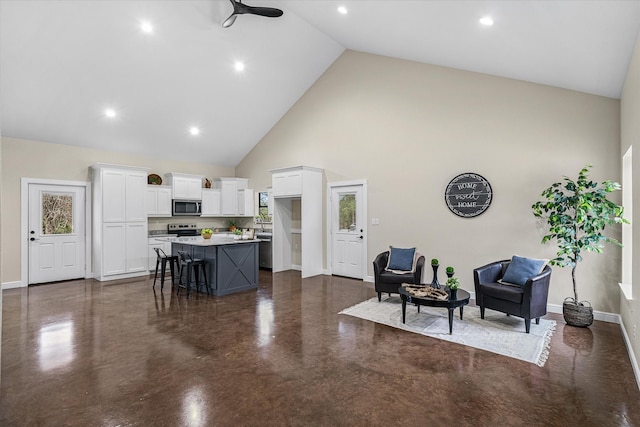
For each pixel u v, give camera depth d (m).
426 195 5.39
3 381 2.57
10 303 4.73
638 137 2.69
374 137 6.04
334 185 6.63
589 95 4.06
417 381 2.59
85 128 5.97
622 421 2.12
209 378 2.63
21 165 5.75
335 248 6.73
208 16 4.87
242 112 6.98
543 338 3.43
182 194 7.42
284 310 4.41
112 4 4.28
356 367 2.81
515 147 4.57
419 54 5.04
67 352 3.09
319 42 6.02
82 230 6.43
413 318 4.07
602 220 3.52
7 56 4.38
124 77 5.27
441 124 5.24
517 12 2.85
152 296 5.14
